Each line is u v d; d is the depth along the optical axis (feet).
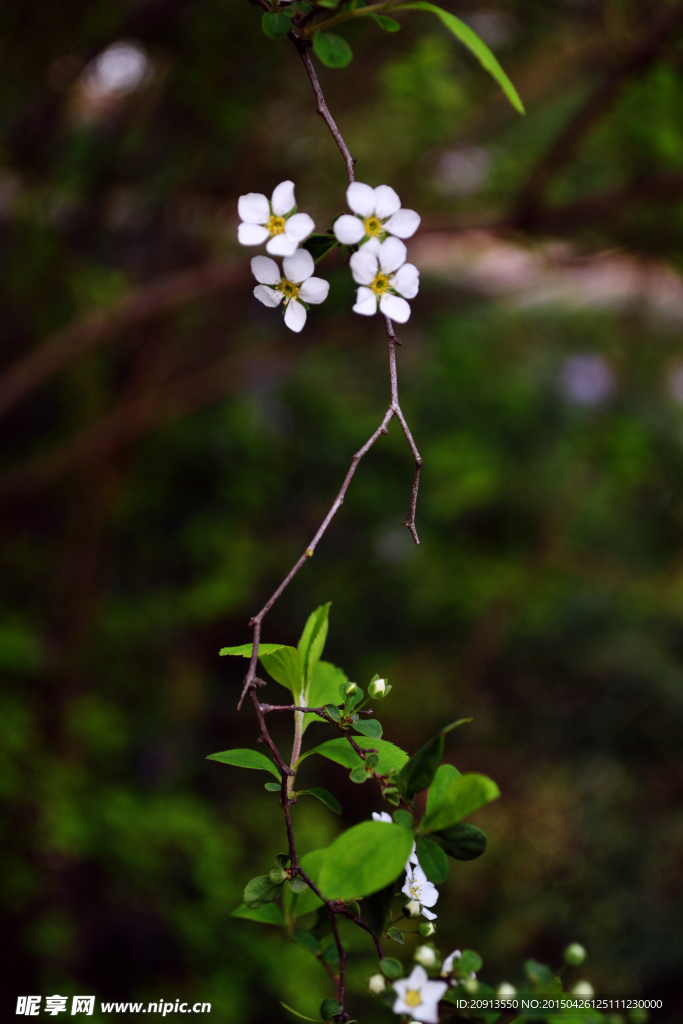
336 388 3.61
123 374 3.00
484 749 3.33
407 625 3.55
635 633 3.33
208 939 2.51
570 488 3.52
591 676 3.28
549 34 2.27
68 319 2.65
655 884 2.88
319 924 0.86
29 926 2.53
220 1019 2.39
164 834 2.52
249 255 2.33
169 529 3.29
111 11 2.18
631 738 3.10
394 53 2.28
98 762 2.87
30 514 3.17
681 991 2.64
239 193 2.55
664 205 2.17
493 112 2.41
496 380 3.55
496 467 3.46
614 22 2.06
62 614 2.97
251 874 2.75
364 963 2.48
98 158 2.51
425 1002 0.75
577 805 3.11
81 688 2.93
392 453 3.54
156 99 2.44
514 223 2.20
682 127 2.10
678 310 2.92
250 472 3.26
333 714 0.81
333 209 2.48
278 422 3.41
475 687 3.41
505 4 2.15
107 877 2.77
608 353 3.30
